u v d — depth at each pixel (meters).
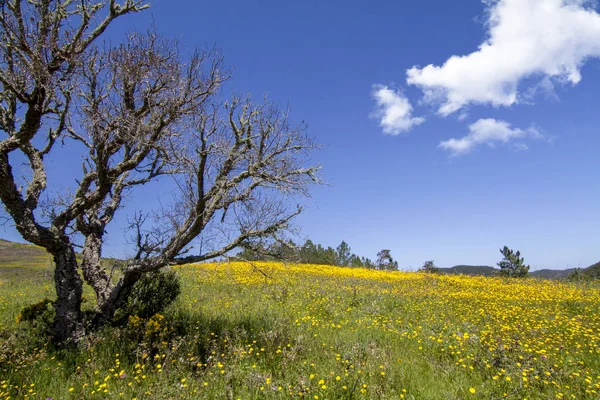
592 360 6.61
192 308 10.77
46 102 6.80
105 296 8.57
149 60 7.38
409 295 13.90
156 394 4.96
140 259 8.52
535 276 25.80
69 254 7.88
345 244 45.97
